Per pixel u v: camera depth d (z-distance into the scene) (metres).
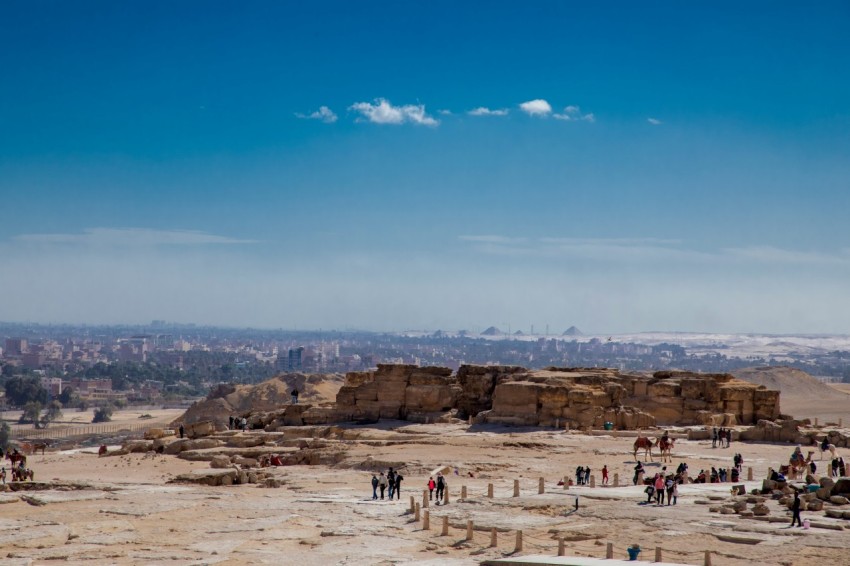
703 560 45.44
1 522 57.88
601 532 51.56
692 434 90.81
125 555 50.47
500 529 53.53
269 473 78.81
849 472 69.50
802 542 47.84
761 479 69.19
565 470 73.94
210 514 61.00
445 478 72.06
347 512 60.59
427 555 49.12
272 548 51.78
